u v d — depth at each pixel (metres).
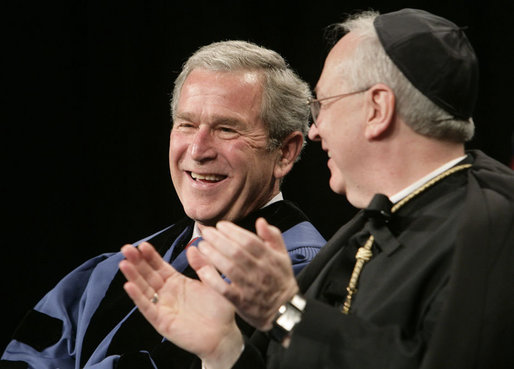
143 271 2.93
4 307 7.31
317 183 6.77
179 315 2.89
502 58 6.38
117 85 7.14
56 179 7.25
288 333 2.58
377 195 2.83
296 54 6.67
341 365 2.48
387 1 6.47
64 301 4.45
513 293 2.49
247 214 4.12
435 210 2.78
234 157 3.95
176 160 4.05
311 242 4.02
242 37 6.79
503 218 2.60
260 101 4.00
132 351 3.85
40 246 7.31
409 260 2.70
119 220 7.27
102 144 7.24
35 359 4.23
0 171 7.21
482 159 2.93
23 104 7.18
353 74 2.88
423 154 2.83
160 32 7.01
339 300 2.92
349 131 2.88
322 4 6.61
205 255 2.71
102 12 7.08
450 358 2.38
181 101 4.03
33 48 7.14
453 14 6.37
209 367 2.90
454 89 2.78
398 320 2.60
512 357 2.46
